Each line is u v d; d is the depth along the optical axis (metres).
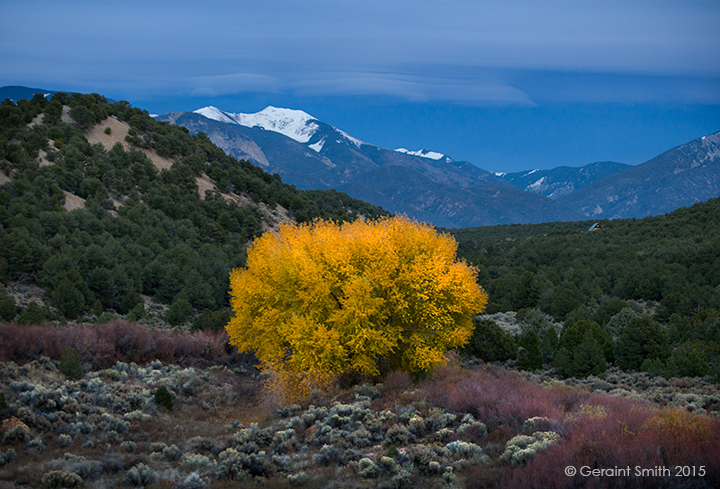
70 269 54.31
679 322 37.78
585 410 14.16
